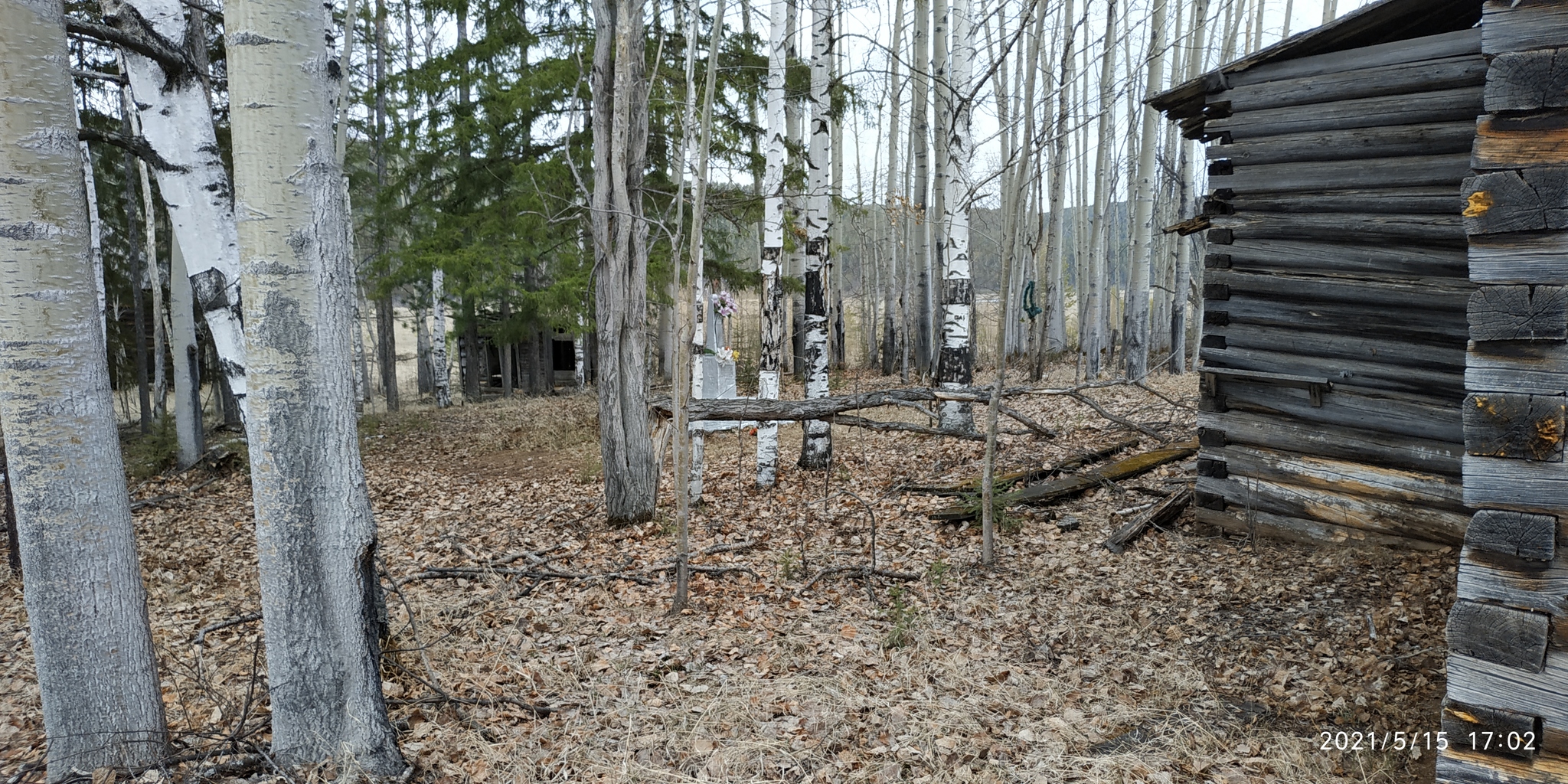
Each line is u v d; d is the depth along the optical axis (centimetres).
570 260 1476
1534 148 259
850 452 1129
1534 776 262
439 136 1527
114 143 537
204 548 859
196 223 559
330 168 330
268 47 309
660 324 2294
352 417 344
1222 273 710
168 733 386
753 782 379
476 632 558
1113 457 972
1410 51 588
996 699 460
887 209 1170
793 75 1358
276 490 336
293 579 341
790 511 863
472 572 696
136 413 2394
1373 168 615
